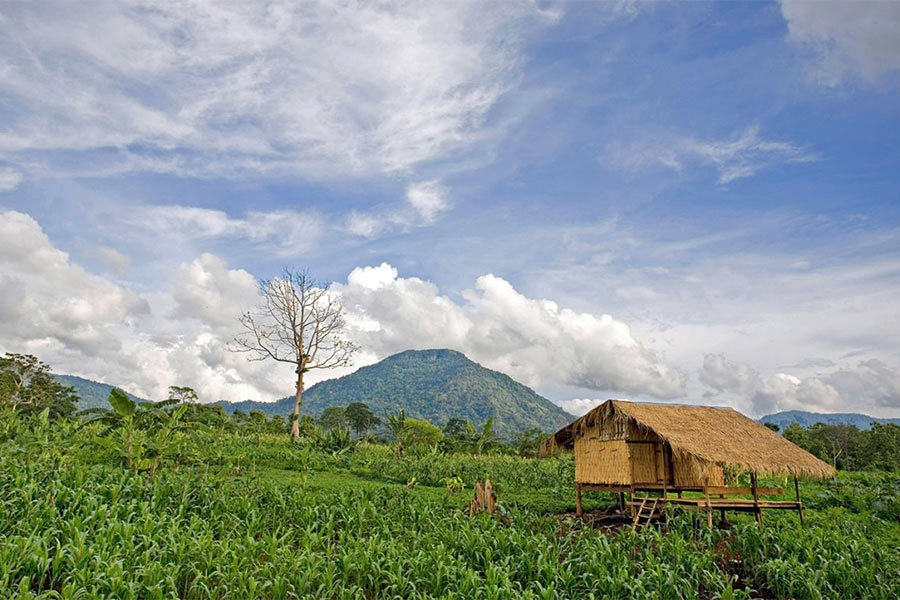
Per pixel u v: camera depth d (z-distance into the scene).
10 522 10.40
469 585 10.00
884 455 49.94
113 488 12.43
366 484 20.75
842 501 20.59
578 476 18.70
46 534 9.25
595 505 19.98
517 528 14.52
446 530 12.98
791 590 10.98
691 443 15.52
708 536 13.50
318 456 25.56
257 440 29.20
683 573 11.51
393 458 28.30
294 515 13.48
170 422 20.94
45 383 55.75
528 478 24.20
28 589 8.10
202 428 27.38
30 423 22.70
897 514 18.39
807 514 19.00
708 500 15.02
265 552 10.57
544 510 19.11
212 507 12.99
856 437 55.22
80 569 8.63
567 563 11.44
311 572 9.62
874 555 12.52
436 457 28.92
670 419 16.94
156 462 16.72
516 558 11.84
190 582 9.67
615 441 17.55
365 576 10.35
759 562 12.52
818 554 12.25
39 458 15.67
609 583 10.61
